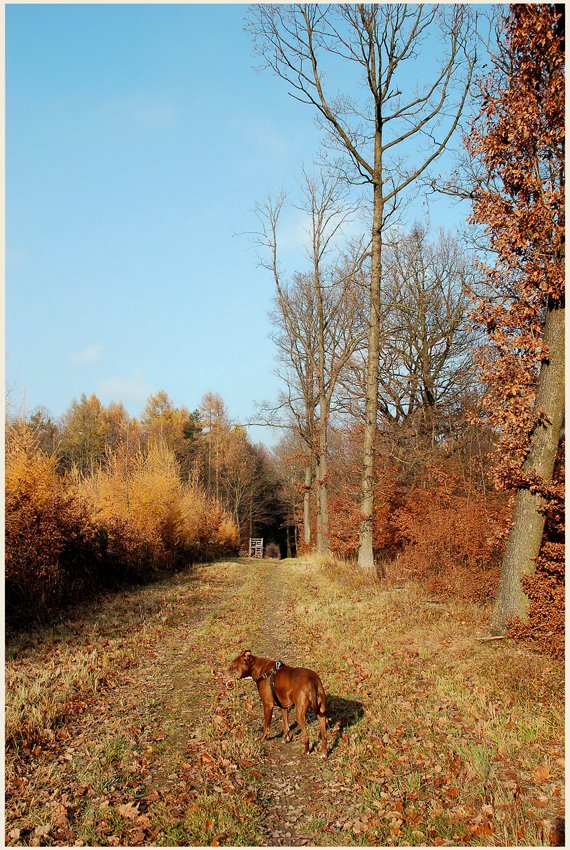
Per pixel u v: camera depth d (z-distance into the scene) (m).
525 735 5.62
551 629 7.82
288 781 5.24
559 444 9.36
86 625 11.67
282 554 79.81
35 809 4.56
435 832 4.16
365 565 18.03
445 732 5.92
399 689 7.42
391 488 21.98
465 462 19.64
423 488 19.62
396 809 4.55
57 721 6.43
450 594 12.49
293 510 58.72
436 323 25.84
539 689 6.68
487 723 5.95
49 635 10.59
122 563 18.61
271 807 4.78
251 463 65.75
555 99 8.48
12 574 11.91
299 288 31.44
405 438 23.52
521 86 8.95
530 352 8.95
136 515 22.83
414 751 5.54
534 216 8.57
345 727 6.36
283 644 10.56
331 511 28.44
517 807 4.38
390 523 21.28
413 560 15.30
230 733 6.29
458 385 24.64
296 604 15.18
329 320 28.25
